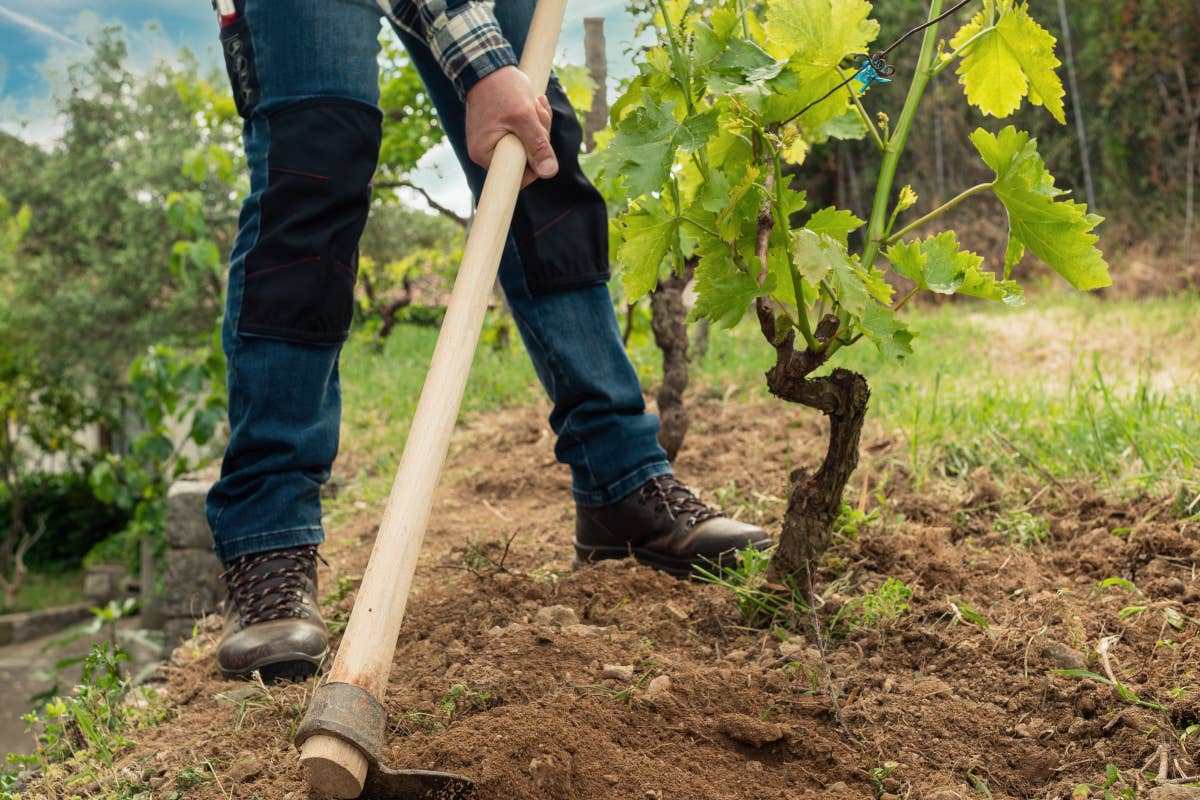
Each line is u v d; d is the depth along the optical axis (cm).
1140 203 1166
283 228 189
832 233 168
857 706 150
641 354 515
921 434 296
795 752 140
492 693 156
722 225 163
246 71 191
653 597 198
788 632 178
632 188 153
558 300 218
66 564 1923
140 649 409
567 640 174
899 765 137
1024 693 151
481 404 493
